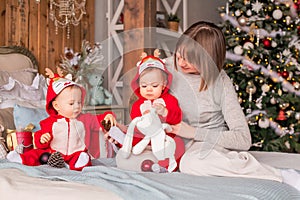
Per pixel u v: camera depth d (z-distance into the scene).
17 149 2.40
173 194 1.50
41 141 2.29
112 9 4.59
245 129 2.02
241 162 1.84
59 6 3.88
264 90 4.82
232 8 5.15
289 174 1.88
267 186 1.66
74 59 3.69
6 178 1.78
